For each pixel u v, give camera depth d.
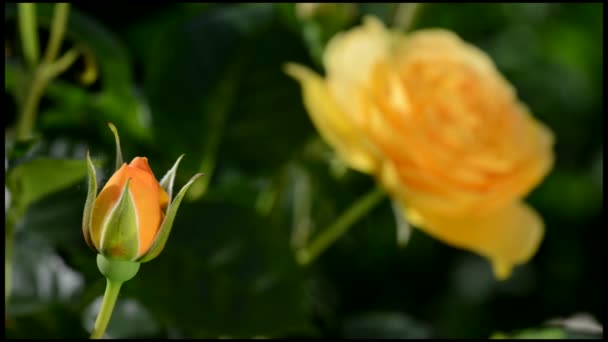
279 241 0.96
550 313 1.60
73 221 0.93
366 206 0.99
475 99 0.99
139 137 0.99
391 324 1.03
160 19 1.04
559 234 1.67
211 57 0.98
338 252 1.23
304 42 1.00
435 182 0.97
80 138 0.97
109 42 0.97
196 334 0.95
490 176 0.99
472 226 0.99
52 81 0.98
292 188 1.07
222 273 0.94
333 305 1.24
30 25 0.93
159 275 0.93
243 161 0.99
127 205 0.78
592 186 1.69
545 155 1.02
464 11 1.35
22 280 0.92
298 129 0.99
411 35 1.09
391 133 0.97
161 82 0.97
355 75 0.99
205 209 0.95
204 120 0.98
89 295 0.93
